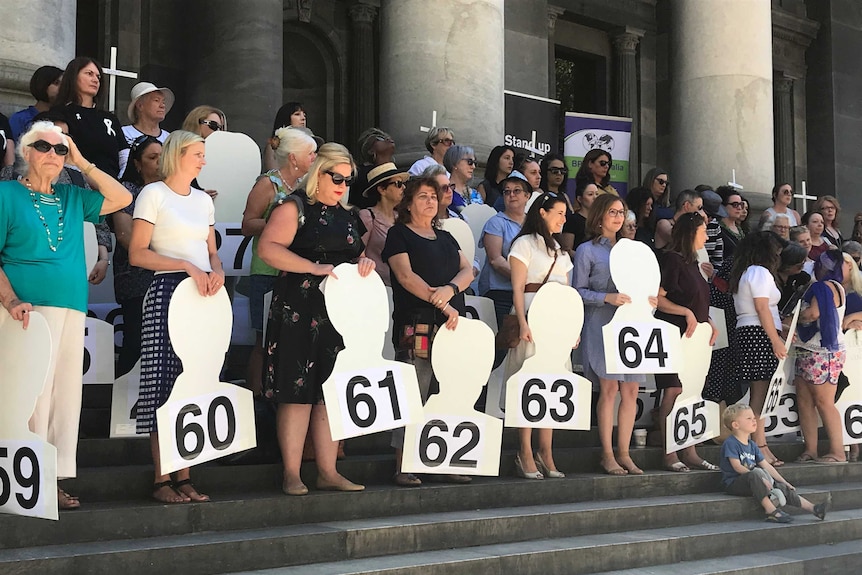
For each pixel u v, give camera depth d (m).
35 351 4.45
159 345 5.08
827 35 18.47
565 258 6.73
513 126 11.41
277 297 5.42
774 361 7.91
